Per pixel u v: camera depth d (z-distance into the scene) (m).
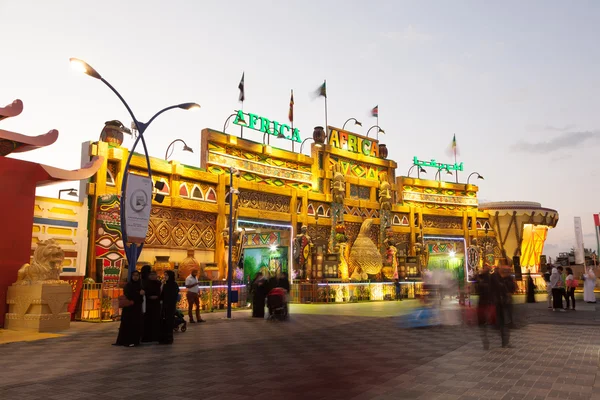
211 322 17.28
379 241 36.31
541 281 42.91
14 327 14.86
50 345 11.43
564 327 14.34
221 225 26.17
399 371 8.08
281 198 30.44
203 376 7.78
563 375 7.65
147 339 11.59
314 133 33.84
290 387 6.99
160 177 23.92
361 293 30.91
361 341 11.88
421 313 16.58
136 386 7.09
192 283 17.25
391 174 39.16
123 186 15.17
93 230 19.78
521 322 15.66
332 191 33.28
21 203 16.33
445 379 7.42
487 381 7.25
